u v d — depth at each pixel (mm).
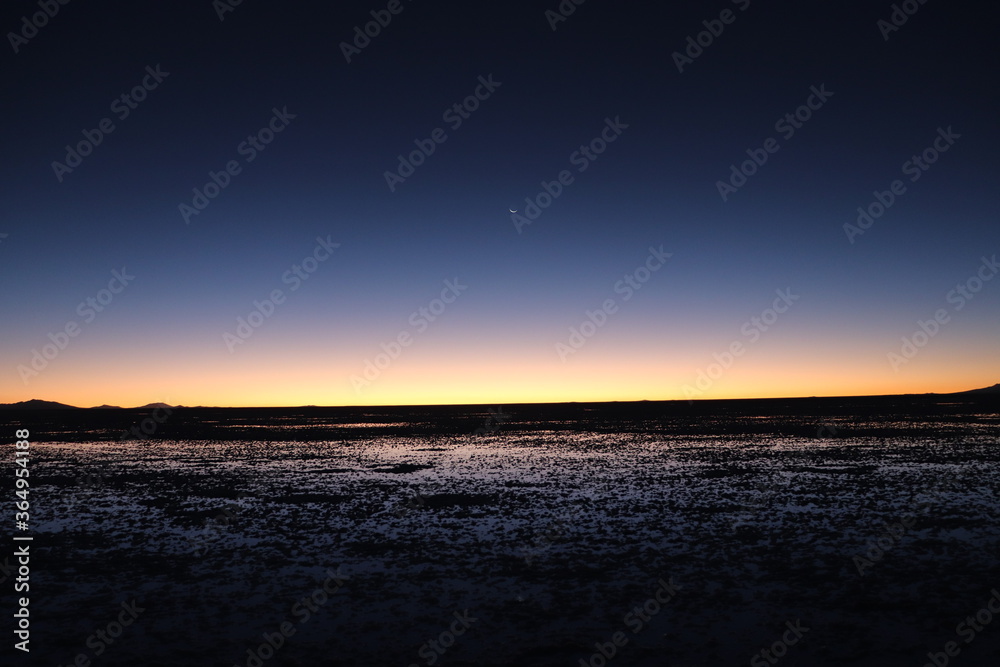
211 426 60750
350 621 8227
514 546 12062
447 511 15688
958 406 82875
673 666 6812
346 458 28953
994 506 14977
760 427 47062
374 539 12734
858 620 7953
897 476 20312
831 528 13031
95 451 33375
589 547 11898
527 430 48938
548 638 7602
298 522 14477
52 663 6980
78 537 13070
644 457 27797
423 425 59094
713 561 10750
